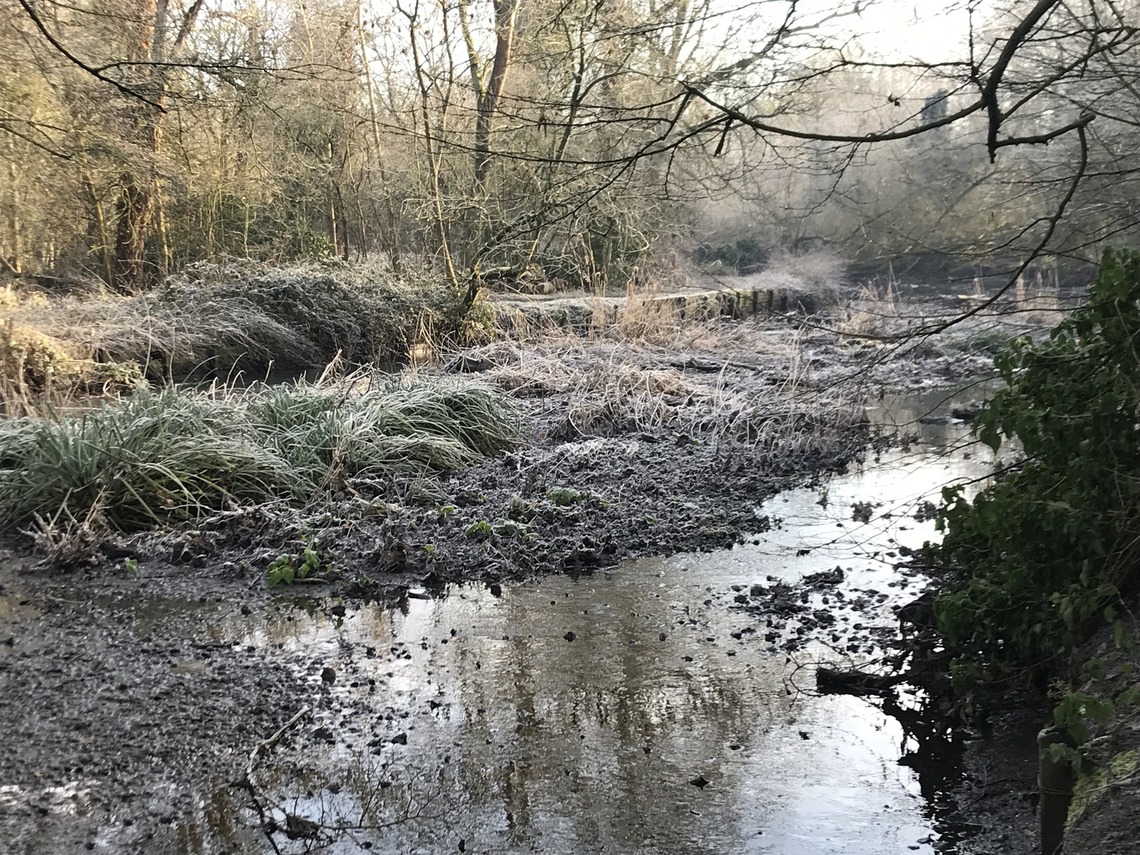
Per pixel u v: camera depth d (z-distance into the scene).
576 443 8.06
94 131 11.89
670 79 5.05
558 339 12.04
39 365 9.48
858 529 6.12
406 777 3.20
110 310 11.95
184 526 5.80
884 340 4.46
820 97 9.28
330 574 5.17
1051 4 2.86
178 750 3.33
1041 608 3.52
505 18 11.85
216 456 6.34
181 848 2.78
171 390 7.27
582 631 4.46
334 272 13.59
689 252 21.83
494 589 5.04
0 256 14.38
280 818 2.95
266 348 12.19
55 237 15.91
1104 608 3.29
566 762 3.31
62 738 3.38
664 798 3.11
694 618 4.63
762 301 18.00
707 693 3.84
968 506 3.77
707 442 8.41
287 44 14.82
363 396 7.88
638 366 10.96
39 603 4.74
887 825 2.96
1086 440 3.29
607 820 2.98
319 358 12.59
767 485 7.20
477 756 3.34
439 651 4.23
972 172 9.05
